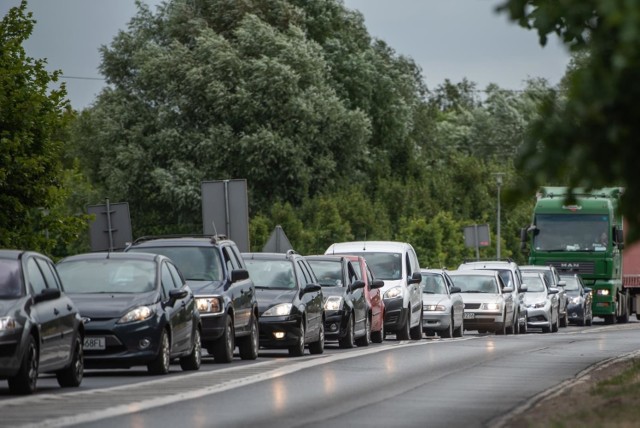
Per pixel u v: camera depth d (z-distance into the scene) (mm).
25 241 79625
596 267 128500
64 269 52125
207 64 183125
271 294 66312
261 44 185125
